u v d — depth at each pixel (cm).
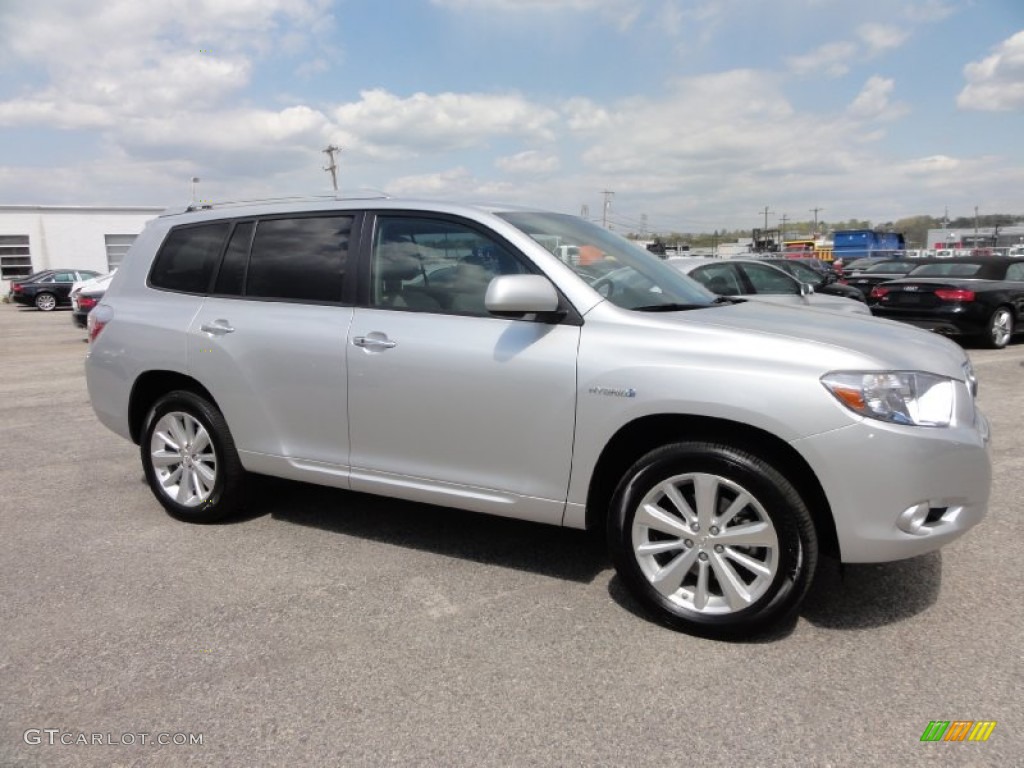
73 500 499
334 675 286
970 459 291
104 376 475
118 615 334
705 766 234
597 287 346
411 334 365
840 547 290
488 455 351
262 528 441
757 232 6091
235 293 432
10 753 242
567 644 306
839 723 253
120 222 4156
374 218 396
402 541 418
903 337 333
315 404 397
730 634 304
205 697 273
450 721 258
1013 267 1275
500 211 378
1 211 3897
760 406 289
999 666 285
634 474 318
